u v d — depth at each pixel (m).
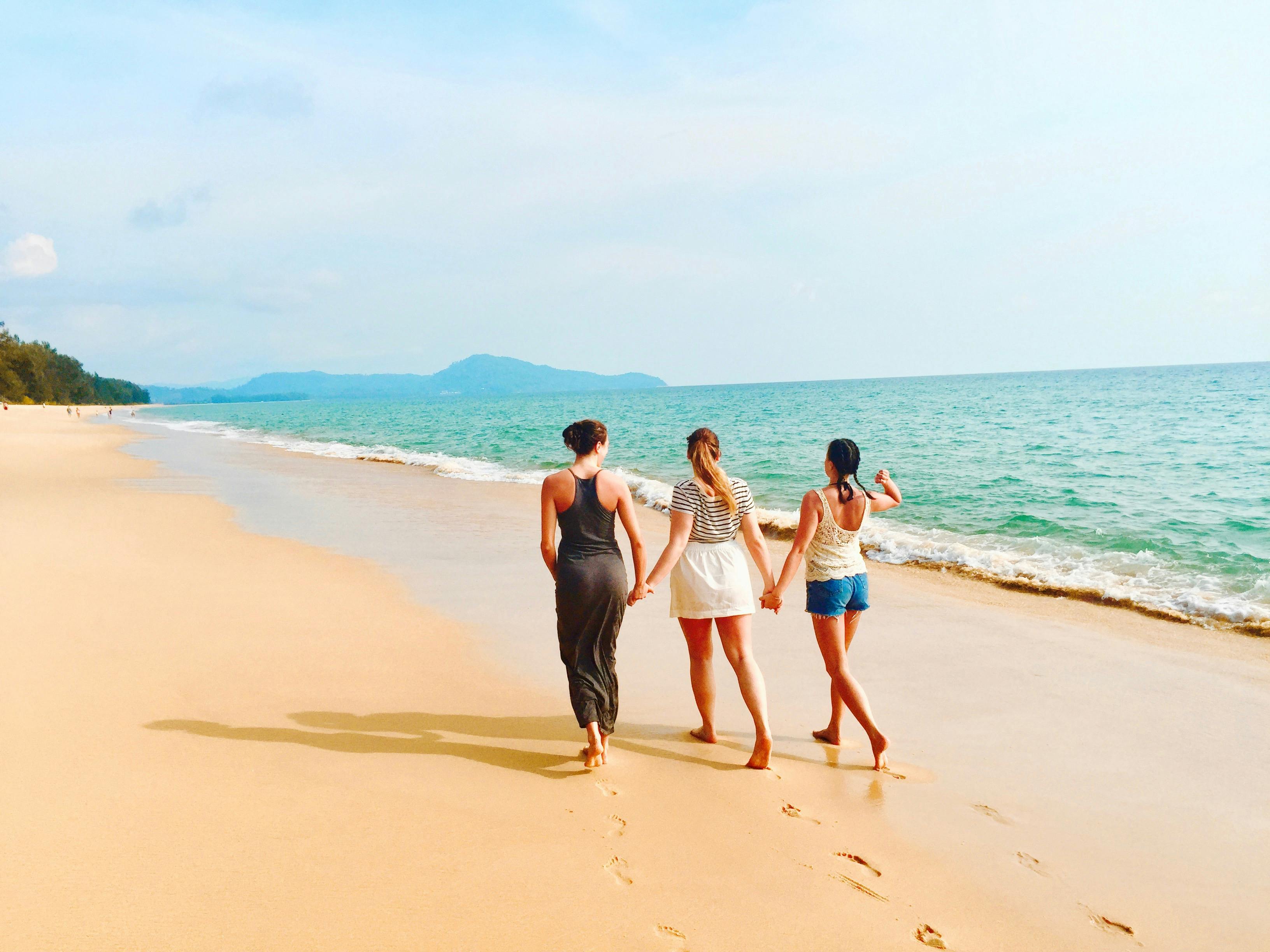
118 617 6.13
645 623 6.41
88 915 2.34
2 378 112.06
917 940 2.44
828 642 3.84
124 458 25.27
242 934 2.29
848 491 3.86
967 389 90.19
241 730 3.99
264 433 46.00
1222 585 7.53
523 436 35.91
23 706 4.18
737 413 52.72
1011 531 10.69
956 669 5.31
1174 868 2.93
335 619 6.33
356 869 2.69
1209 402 45.31
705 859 2.88
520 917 2.45
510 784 3.48
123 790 3.23
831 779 3.65
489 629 6.12
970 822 3.25
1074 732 4.25
